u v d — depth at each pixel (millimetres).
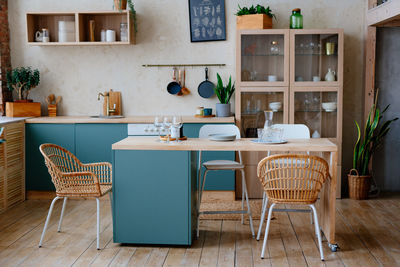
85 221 4000
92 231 3719
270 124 3512
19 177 4719
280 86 4758
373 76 4957
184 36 5094
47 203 4664
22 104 4953
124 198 3301
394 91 5137
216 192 4773
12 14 5168
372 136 5078
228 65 5086
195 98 5152
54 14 4945
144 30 5113
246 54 4754
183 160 3236
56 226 3863
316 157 2951
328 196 3334
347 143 5160
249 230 3746
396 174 5234
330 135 4789
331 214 3250
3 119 4676
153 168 3258
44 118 4859
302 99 4773
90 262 3062
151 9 5086
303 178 3020
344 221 3988
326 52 4715
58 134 4758
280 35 4727
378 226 3836
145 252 3250
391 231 3697
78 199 4820
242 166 3715
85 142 4746
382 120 5168
